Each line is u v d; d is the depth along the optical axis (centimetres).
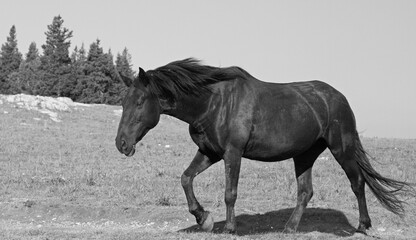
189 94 809
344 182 1611
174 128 3797
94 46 7050
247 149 843
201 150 849
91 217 1120
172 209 1130
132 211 1132
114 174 1681
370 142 3016
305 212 1137
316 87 933
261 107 839
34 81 7000
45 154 2155
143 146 2622
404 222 1084
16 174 1608
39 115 3559
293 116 866
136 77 805
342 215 1115
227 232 827
